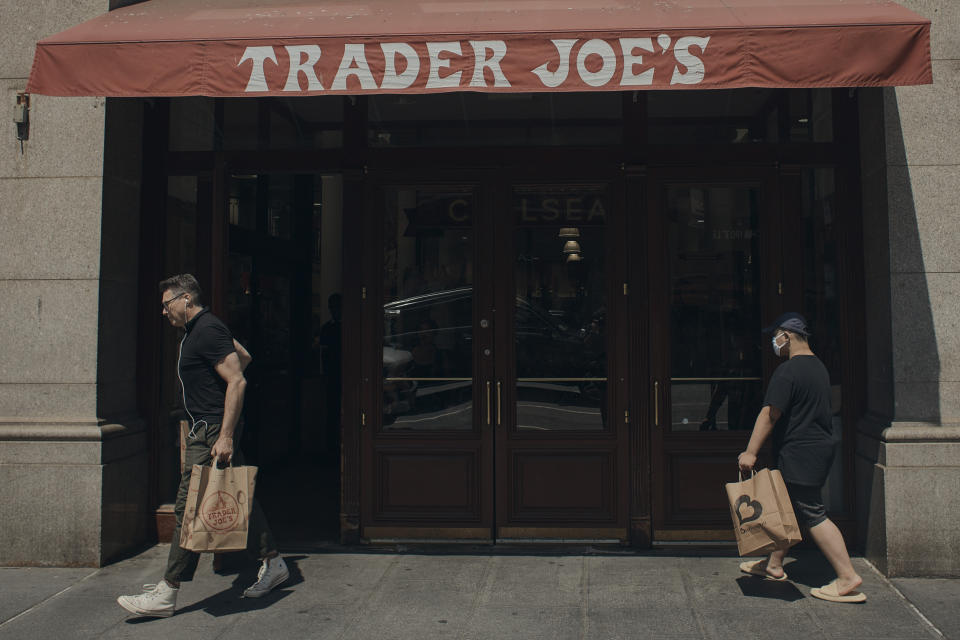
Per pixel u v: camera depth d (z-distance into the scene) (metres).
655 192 5.66
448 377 5.73
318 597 4.70
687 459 5.59
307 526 6.27
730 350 5.61
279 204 8.84
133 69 4.57
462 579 4.99
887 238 5.10
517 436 5.66
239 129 5.94
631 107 5.67
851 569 4.50
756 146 5.62
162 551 5.62
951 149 5.06
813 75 4.31
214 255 5.86
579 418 5.64
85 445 5.23
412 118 5.80
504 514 5.67
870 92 5.33
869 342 5.43
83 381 5.32
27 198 5.38
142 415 5.88
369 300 5.76
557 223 5.70
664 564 5.24
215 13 5.09
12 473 5.24
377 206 5.80
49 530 5.24
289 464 8.91
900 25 4.27
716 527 5.56
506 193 5.73
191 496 4.23
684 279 5.64
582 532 5.62
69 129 5.38
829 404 4.53
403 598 4.67
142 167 5.93
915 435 4.90
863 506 5.30
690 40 4.35
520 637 4.09
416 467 5.72
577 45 4.40
